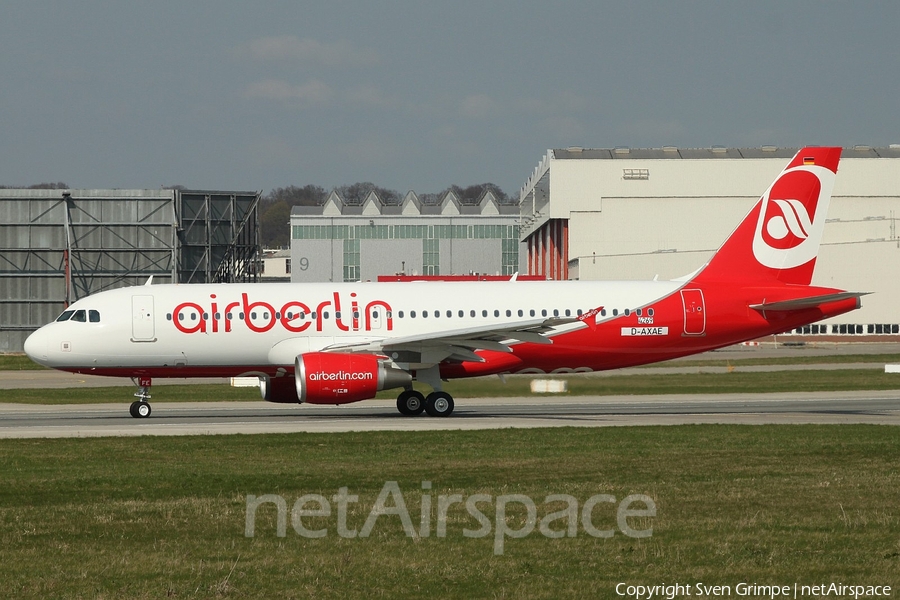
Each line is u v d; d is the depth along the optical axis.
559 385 182.12
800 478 76.75
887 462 85.94
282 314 139.12
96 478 79.00
